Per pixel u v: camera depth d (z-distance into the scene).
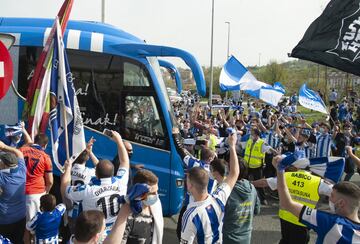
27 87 6.66
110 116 6.76
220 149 10.34
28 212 5.60
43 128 5.45
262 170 9.70
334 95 30.81
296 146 10.58
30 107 5.45
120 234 2.58
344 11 3.74
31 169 5.59
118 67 6.79
